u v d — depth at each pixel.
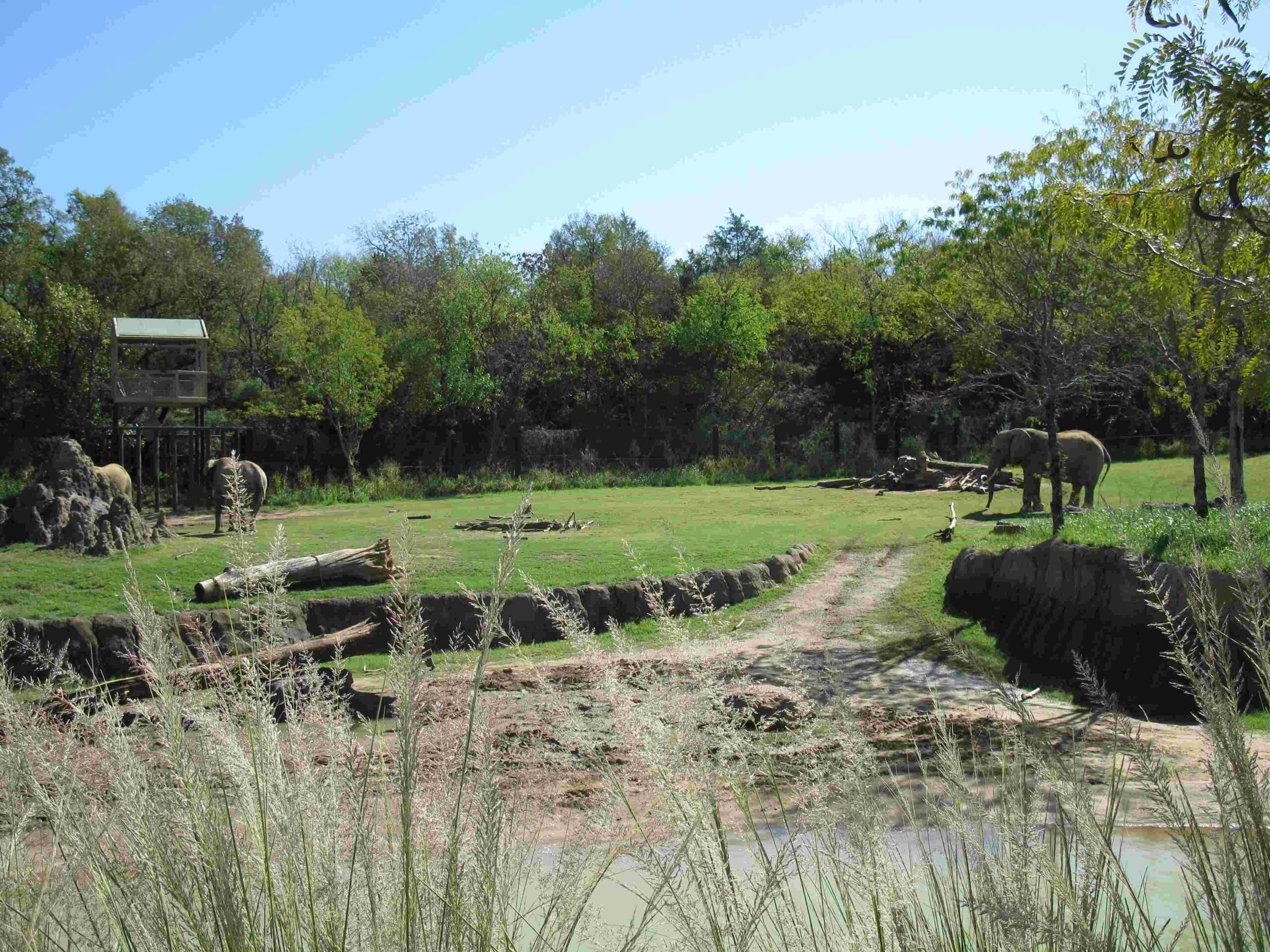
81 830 1.33
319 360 35.34
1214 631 1.48
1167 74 4.18
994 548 13.90
